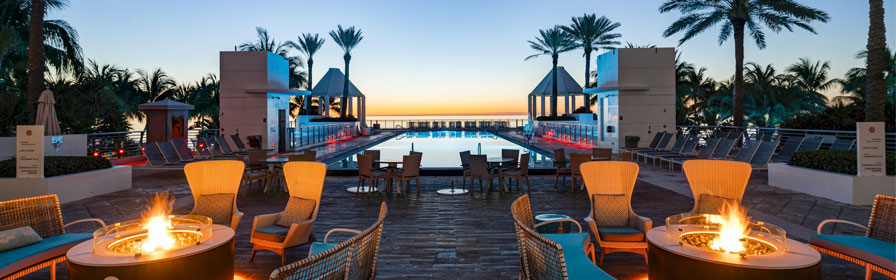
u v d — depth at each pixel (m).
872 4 11.23
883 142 7.02
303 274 1.88
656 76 16.52
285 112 18.66
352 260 2.28
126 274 2.67
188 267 2.86
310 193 4.78
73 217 6.43
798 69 30.94
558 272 2.14
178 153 11.22
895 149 9.80
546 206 7.22
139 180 10.06
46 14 14.30
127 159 13.08
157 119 14.66
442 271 4.13
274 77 17.48
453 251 4.74
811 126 16.34
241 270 4.16
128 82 28.67
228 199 4.77
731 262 2.62
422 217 6.38
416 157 8.20
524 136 27.92
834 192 7.44
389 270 4.16
